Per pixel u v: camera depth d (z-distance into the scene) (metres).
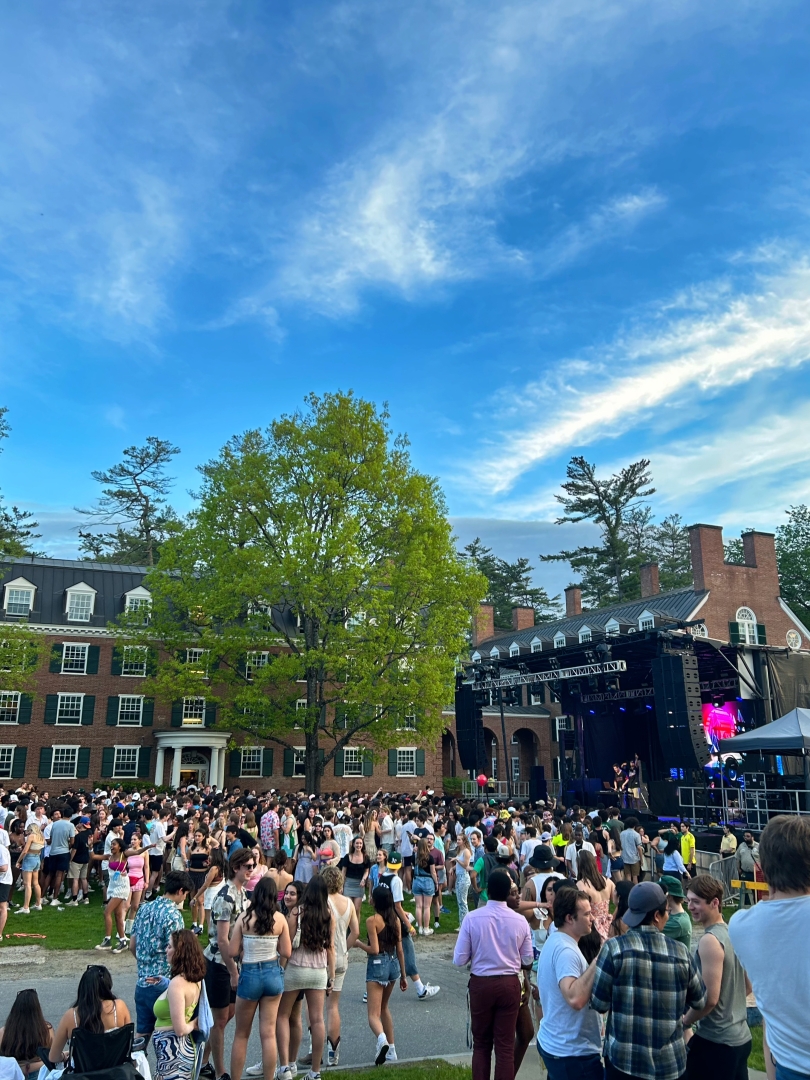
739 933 3.55
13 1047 5.65
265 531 35.09
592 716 43.72
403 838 19.28
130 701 41.28
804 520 60.53
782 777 26.27
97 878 21.61
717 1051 5.10
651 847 21.58
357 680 32.72
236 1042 7.11
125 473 75.81
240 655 37.62
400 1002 10.95
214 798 26.50
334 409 34.84
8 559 42.38
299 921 7.80
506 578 85.88
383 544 34.69
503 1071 6.39
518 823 19.23
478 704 38.53
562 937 5.52
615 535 76.38
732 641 43.31
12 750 38.62
